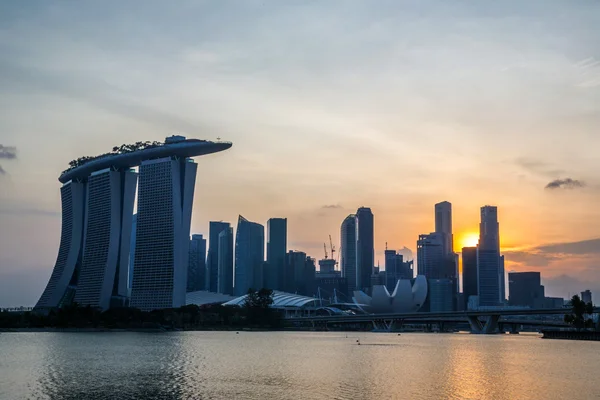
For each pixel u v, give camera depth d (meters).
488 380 166.50
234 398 136.25
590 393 145.62
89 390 146.12
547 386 156.00
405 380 165.75
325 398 136.75
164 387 151.00
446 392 145.88
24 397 136.88
